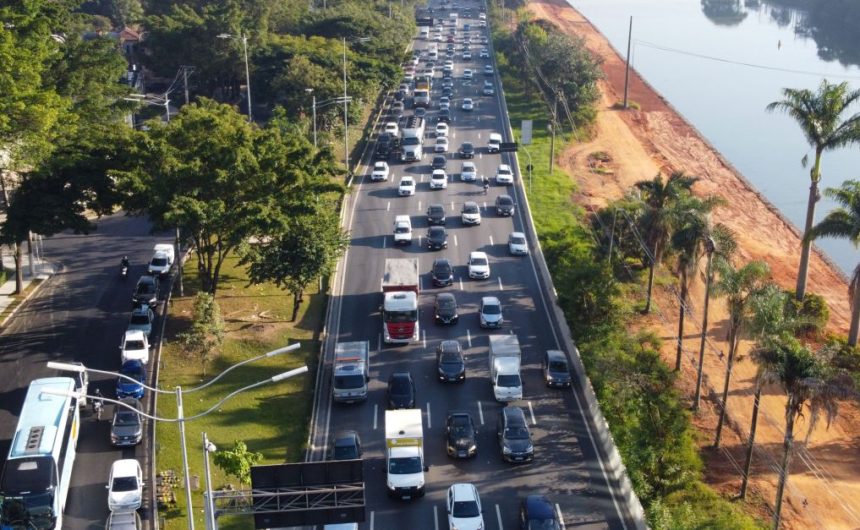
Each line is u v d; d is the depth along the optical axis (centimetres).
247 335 6662
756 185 12925
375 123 12925
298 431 5566
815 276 9294
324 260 6850
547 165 11556
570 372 6316
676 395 6050
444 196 9969
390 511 4806
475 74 16512
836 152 14912
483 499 4909
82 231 7000
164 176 6588
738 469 5778
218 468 5138
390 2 19838
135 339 6203
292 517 3803
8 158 7656
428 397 5981
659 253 7450
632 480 4984
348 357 6044
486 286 7694
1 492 4441
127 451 5247
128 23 18388
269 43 13275
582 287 6900
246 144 6831
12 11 8450
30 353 6341
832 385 4747
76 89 8506
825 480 5712
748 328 5550
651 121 15175
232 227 6712
